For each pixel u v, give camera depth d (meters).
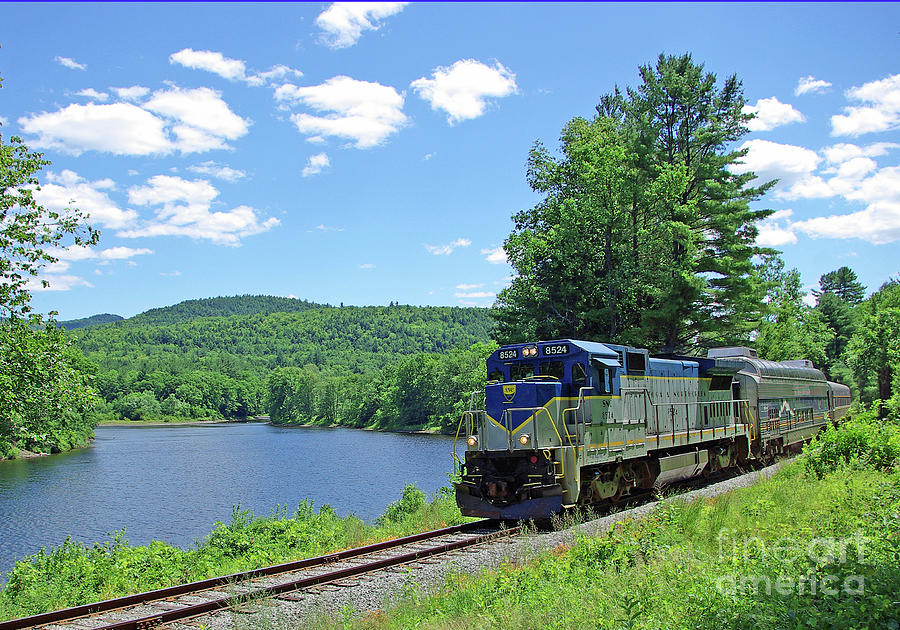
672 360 21.67
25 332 16.22
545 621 7.94
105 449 80.56
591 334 34.59
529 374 17.92
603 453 17.17
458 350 124.88
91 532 31.16
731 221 32.59
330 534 18.45
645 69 34.56
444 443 84.50
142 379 189.38
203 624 9.43
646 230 32.75
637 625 7.29
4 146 16.25
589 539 11.98
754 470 25.70
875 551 8.45
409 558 12.91
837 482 16.33
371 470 53.47
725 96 34.00
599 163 33.09
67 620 9.80
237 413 198.12
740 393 26.50
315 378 172.25
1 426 16.11
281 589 10.93
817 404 35.12
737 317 32.72
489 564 12.23
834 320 91.69
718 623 7.00
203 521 33.50
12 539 29.92
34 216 16.14
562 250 34.00
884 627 6.38
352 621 9.05
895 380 49.47
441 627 8.23
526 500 16.03
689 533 12.41
